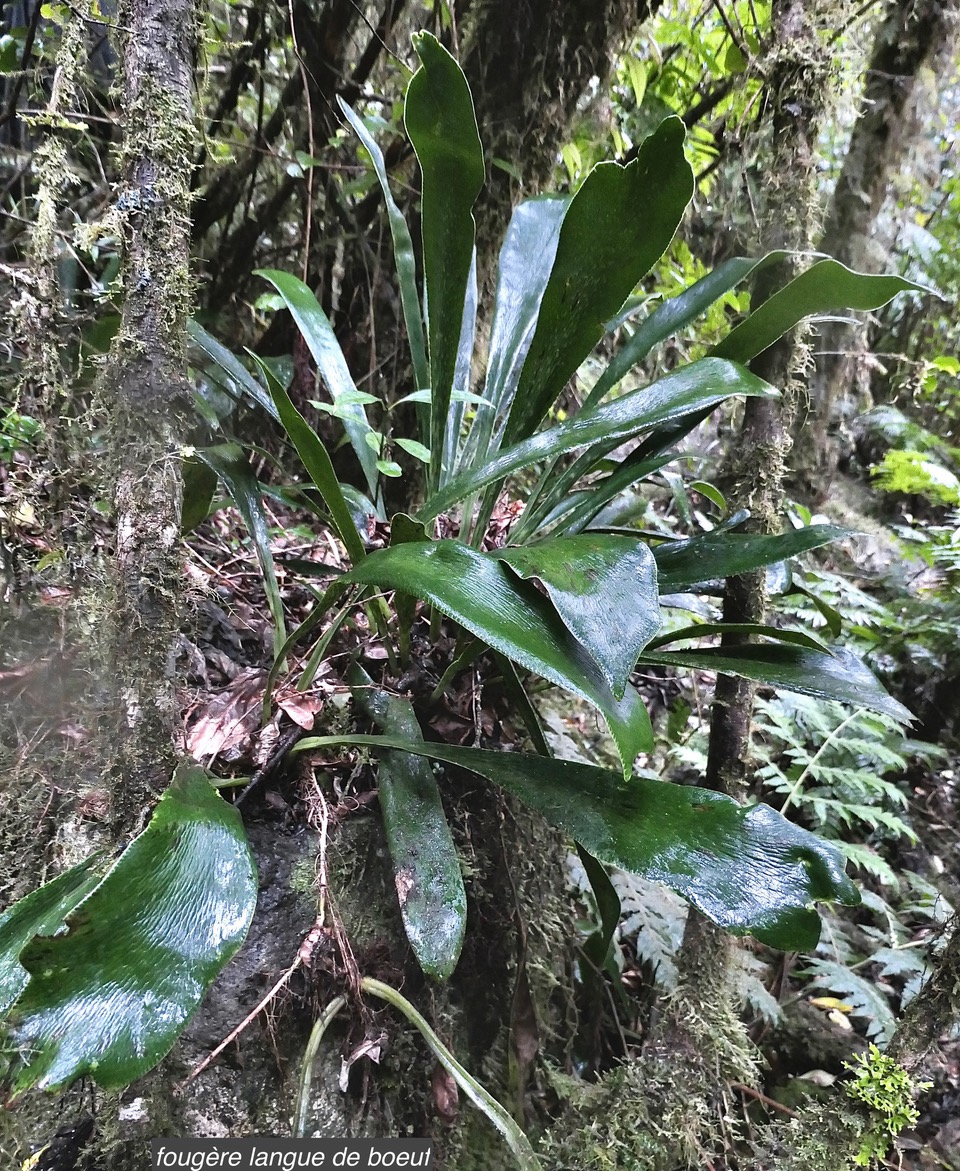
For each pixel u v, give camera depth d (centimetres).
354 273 147
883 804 165
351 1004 73
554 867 104
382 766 79
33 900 54
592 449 93
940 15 161
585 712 157
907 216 237
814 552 215
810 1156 79
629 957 124
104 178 102
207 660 98
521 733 107
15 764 74
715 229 168
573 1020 105
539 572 54
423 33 63
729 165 147
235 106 146
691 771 154
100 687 68
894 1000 129
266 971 74
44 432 69
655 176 64
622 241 69
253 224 150
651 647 100
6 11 125
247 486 84
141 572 59
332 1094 75
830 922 140
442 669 100
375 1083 79
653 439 88
